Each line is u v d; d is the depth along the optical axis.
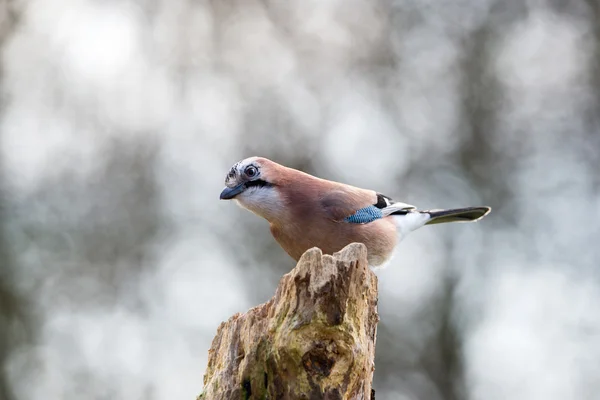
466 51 15.30
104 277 14.52
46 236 14.67
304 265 5.30
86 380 13.87
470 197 14.75
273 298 5.50
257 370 5.34
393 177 14.82
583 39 15.40
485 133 15.09
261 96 14.94
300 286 5.30
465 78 15.25
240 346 5.53
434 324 14.08
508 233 14.57
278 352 5.27
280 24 15.38
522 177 14.88
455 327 14.08
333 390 5.25
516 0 15.34
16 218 14.70
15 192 14.81
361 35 15.46
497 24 15.33
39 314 14.32
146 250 14.49
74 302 14.41
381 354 13.90
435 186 14.84
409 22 15.46
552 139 15.13
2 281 14.41
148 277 14.41
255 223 14.34
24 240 14.66
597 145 15.08
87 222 14.76
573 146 15.14
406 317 14.09
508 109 15.19
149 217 14.64
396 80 15.31
